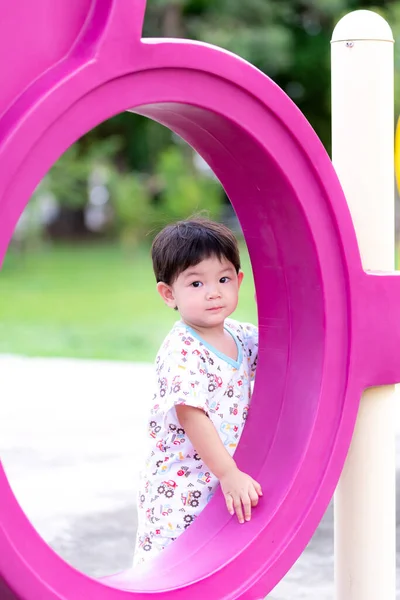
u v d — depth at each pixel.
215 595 1.94
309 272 2.08
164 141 16.83
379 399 2.19
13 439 4.89
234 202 2.17
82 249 18.81
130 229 16.84
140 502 2.39
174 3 14.52
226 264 2.29
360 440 2.19
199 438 2.19
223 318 2.29
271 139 1.95
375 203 2.19
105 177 16.81
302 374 2.13
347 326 2.10
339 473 2.09
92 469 4.36
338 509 2.23
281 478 2.07
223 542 2.05
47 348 8.79
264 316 2.22
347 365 2.09
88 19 1.74
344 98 2.18
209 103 1.85
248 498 2.06
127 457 4.55
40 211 16.89
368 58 2.16
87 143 16.95
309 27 15.82
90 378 6.67
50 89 1.64
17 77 1.69
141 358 8.14
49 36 1.71
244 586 1.98
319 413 2.06
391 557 2.23
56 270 15.68
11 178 1.61
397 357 2.16
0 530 1.63
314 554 3.31
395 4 14.43
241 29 14.24
